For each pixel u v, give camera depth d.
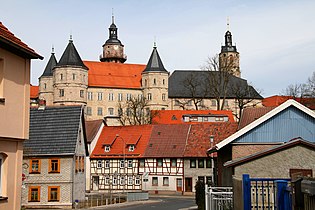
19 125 15.19
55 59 130.00
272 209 15.43
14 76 14.88
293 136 26.77
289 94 76.81
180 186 66.25
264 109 38.22
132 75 130.75
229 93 112.12
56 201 43.34
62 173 43.59
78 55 121.56
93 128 73.06
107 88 125.06
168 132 70.62
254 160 21.73
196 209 34.69
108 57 140.00
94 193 66.25
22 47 14.73
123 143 70.62
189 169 65.94
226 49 146.75
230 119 97.31
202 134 68.44
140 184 68.19
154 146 68.94
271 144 26.72
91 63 129.75
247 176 13.73
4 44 13.95
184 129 70.25
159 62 126.44
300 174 10.86
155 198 57.19
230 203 18.27
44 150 44.00
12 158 15.04
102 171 69.94
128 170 68.88
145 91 125.50
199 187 28.39
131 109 105.38
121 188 68.88
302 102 66.19
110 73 129.00
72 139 44.22
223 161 29.94
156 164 67.56
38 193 43.69
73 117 45.66
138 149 69.38
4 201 14.43
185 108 123.88
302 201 9.70
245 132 26.83
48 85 127.06
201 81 125.25
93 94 123.75
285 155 21.45
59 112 46.19
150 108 123.56
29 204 43.53
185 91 126.31
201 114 97.88
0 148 14.24
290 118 26.91
